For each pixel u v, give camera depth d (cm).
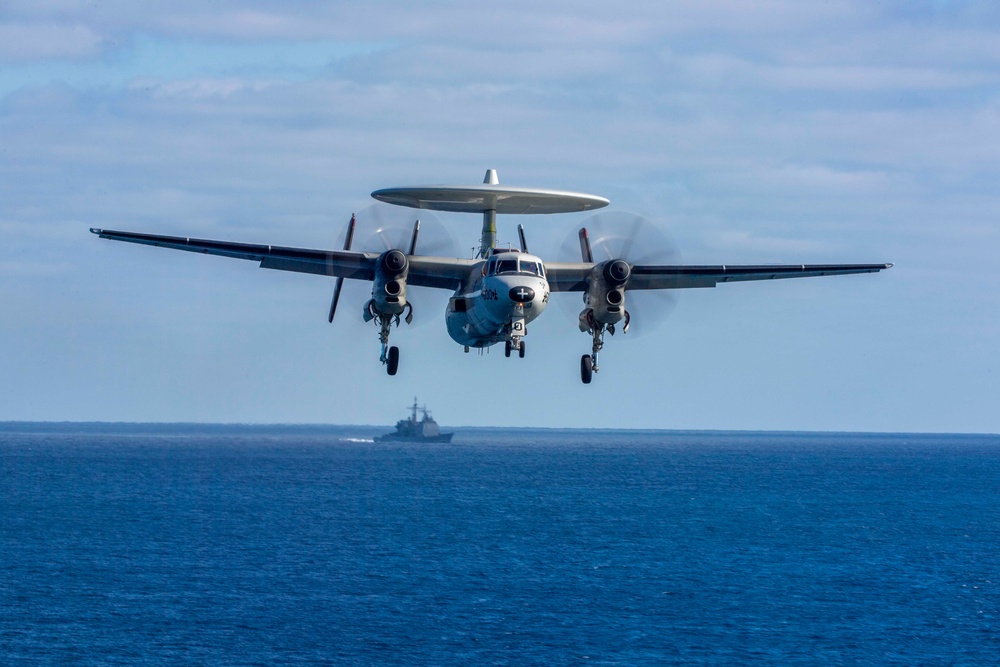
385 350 9000
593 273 8906
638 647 12331
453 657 11812
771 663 11781
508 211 9938
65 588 15338
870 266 9300
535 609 14275
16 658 11612
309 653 11931
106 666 11406
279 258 9125
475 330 8731
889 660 11962
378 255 8906
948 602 15112
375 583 16062
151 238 8862
